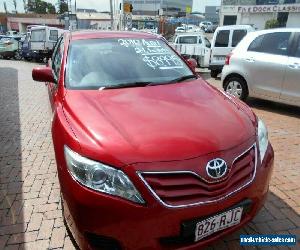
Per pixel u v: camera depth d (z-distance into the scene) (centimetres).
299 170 395
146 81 322
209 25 4791
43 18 5584
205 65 1404
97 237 213
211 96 298
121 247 209
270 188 352
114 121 238
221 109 271
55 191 353
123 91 295
